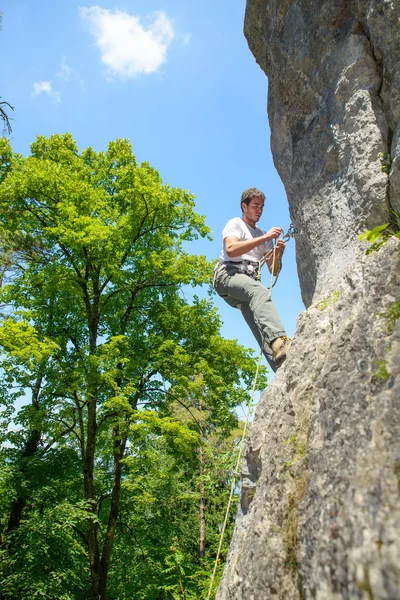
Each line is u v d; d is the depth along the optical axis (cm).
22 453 1159
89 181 1405
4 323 1003
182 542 1499
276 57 328
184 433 1047
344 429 151
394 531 110
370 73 239
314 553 132
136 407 1212
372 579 108
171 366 1232
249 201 343
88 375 1045
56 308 1272
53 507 996
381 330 162
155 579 1166
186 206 1361
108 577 1240
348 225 241
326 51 272
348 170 245
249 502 238
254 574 172
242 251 306
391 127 226
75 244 1117
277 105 331
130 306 1362
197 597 795
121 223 1202
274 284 308
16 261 1368
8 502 1038
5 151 1302
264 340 288
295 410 198
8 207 1224
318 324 217
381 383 148
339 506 131
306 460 173
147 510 1319
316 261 272
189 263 1325
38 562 887
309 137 294
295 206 304
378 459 128
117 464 1203
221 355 1347
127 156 1462
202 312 1396
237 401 1242
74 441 1278
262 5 342
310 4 285
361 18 246
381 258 183
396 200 211
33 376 1087
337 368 174
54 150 1424
